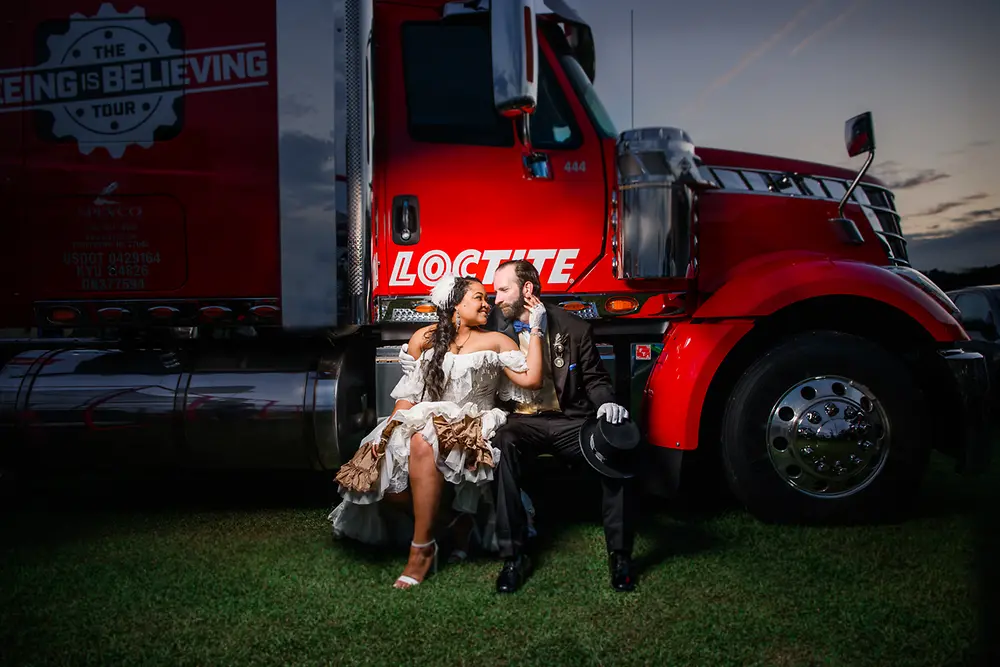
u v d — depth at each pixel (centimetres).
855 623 236
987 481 411
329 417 340
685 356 324
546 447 298
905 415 322
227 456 348
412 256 343
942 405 342
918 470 324
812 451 321
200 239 338
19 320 344
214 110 336
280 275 337
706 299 352
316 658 221
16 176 340
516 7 287
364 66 335
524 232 344
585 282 346
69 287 340
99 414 346
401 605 256
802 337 327
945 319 333
